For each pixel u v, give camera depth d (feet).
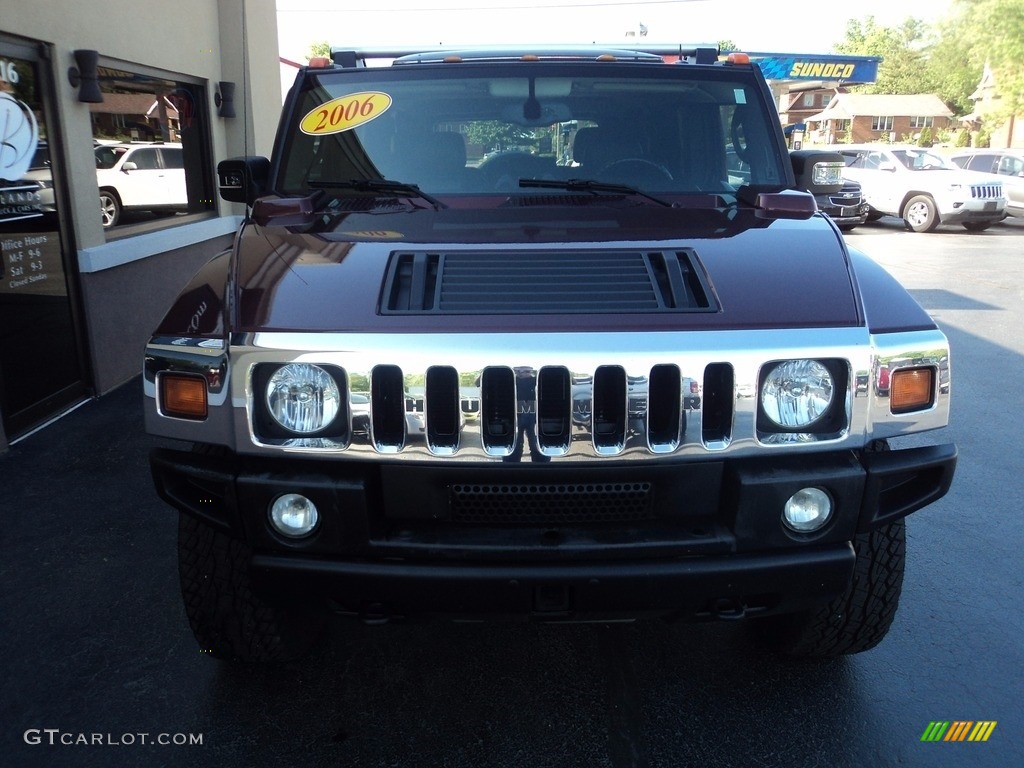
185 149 26.91
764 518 7.34
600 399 7.30
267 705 9.29
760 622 10.50
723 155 11.02
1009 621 11.12
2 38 16.31
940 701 9.43
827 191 10.89
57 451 16.49
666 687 9.66
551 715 9.18
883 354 7.43
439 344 7.10
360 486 7.18
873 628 9.12
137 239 21.76
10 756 8.43
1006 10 112.27
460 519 7.44
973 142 143.23
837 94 215.72
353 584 7.36
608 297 7.56
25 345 17.19
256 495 7.30
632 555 7.29
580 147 10.93
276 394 7.26
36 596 11.38
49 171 18.08
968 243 54.85
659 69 11.28
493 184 10.64
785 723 9.04
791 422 7.37
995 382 22.61
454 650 10.41
